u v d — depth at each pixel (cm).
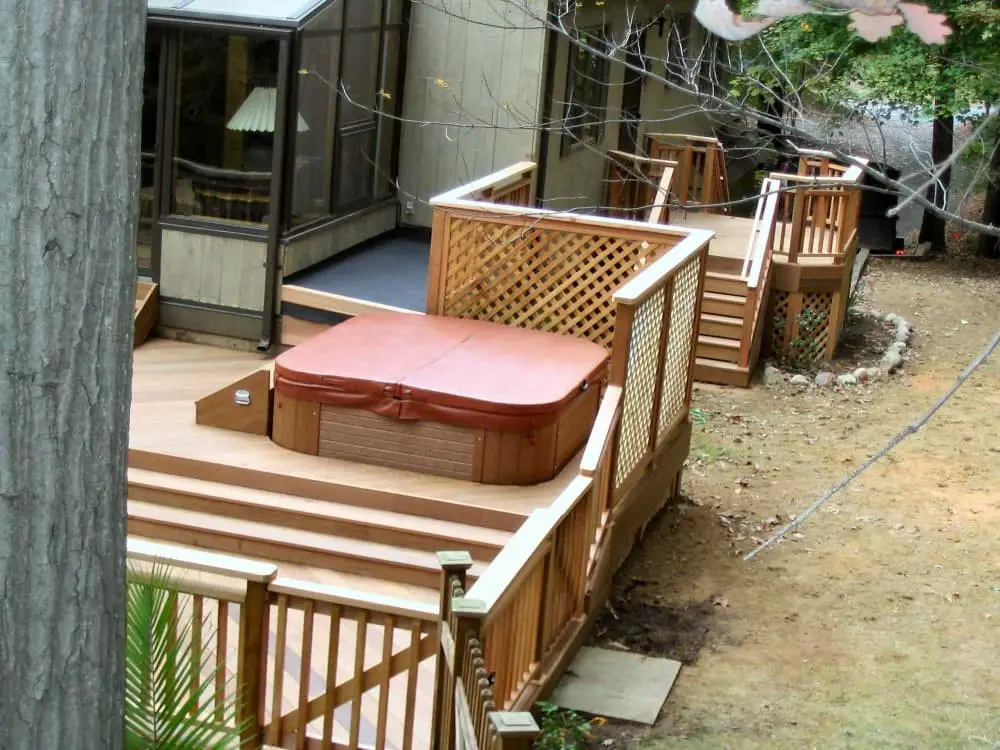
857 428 1160
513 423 790
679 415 945
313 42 1084
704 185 1560
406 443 813
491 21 1217
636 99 1546
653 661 721
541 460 807
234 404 859
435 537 762
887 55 1392
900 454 1095
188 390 959
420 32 1245
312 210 1133
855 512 966
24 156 271
